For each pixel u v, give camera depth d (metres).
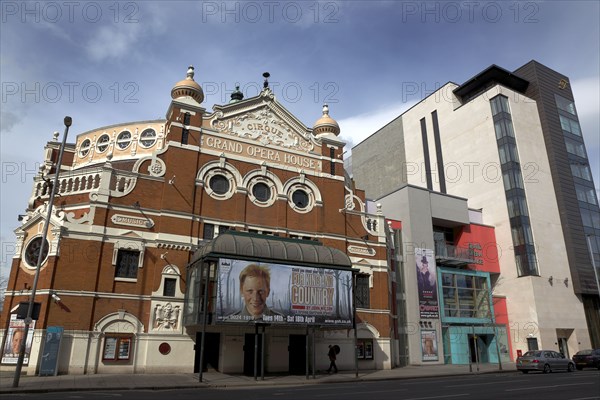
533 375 24.48
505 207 46.22
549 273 44.28
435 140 56.31
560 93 53.91
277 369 26.05
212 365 25.12
